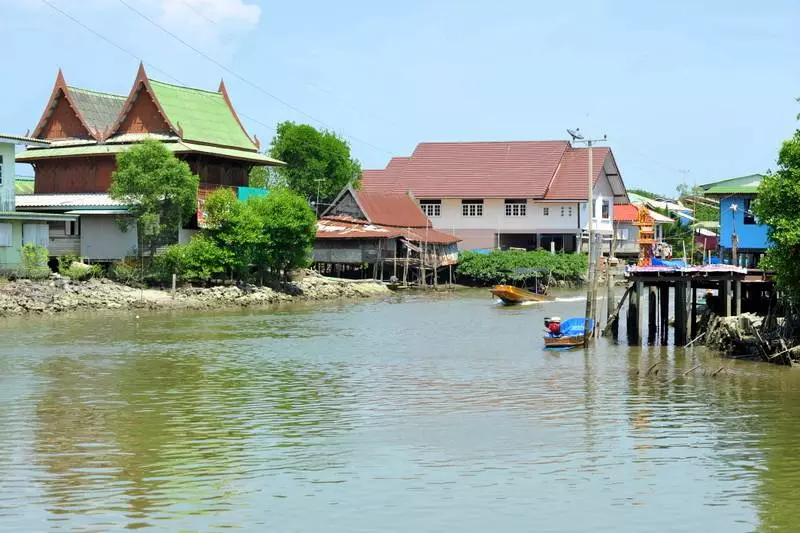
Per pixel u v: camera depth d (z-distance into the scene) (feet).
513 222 307.58
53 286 183.42
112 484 66.44
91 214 213.05
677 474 69.05
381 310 199.72
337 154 307.99
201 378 109.29
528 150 319.68
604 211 314.76
